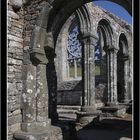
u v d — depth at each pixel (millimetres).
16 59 7562
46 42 8008
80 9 14156
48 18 7863
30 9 7980
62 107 20688
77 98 21641
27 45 7812
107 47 17938
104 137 10641
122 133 11680
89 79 13969
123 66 20562
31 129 7340
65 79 22672
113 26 18094
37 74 7781
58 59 22359
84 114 13461
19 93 7586
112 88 17719
